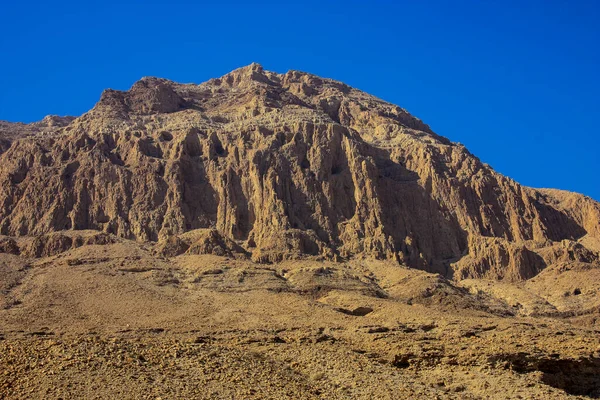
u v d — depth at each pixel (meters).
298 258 153.88
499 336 99.81
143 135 187.12
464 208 181.00
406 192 180.50
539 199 198.38
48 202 167.25
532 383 78.06
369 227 168.12
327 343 91.88
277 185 169.62
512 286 157.88
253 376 65.12
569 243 173.00
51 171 173.62
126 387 57.88
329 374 72.12
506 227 182.62
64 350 63.31
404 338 97.94
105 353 63.75
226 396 59.69
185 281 139.50
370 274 152.75
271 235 159.62
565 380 83.94
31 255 151.50
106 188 170.38
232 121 198.38
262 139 180.50
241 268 143.25
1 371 58.19
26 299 129.75
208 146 180.62
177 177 171.88
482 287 157.50
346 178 176.88
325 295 137.00
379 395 67.00
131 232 162.62
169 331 108.25
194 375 62.72
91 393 56.31
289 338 95.25
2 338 99.31
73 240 155.00
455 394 72.69
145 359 64.25
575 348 90.38
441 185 183.62
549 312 145.75
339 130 186.00
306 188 171.75
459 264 168.62
